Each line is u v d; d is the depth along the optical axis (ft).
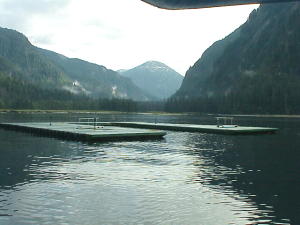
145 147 130.72
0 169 83.71
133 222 47.03
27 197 58.18
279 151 121.70
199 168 87.20
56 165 89.97
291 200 57.77
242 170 84.89
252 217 49.39
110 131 172.55
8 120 370.53
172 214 50.44
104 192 62.23
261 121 417.49
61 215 49.44
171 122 358.64
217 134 192.13
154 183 69.62
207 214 50.60
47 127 203.51
